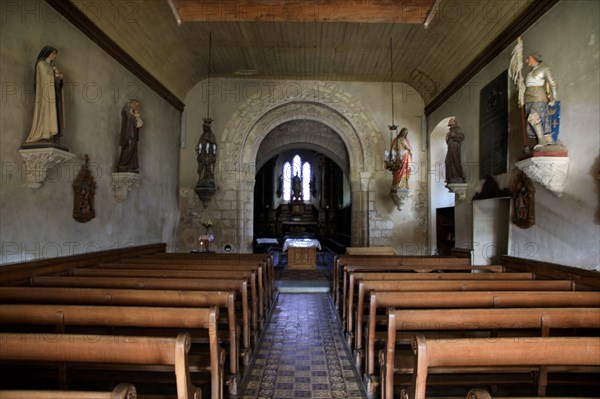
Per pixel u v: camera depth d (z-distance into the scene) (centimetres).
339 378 506
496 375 440
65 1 691
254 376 511
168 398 349
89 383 446
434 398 393
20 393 212
